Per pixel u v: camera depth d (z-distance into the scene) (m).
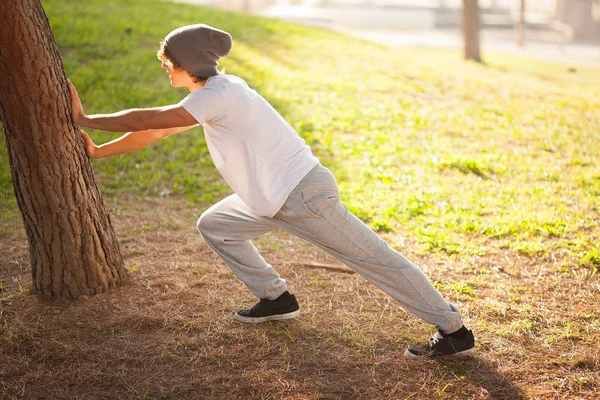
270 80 11.09
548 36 36.81
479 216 6.04
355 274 4.82
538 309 4.24
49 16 12.60
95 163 7.35
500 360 3.64
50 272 4.17
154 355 3.68
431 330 3.98
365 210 6.10
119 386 3.42
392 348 3.79
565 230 5.62
